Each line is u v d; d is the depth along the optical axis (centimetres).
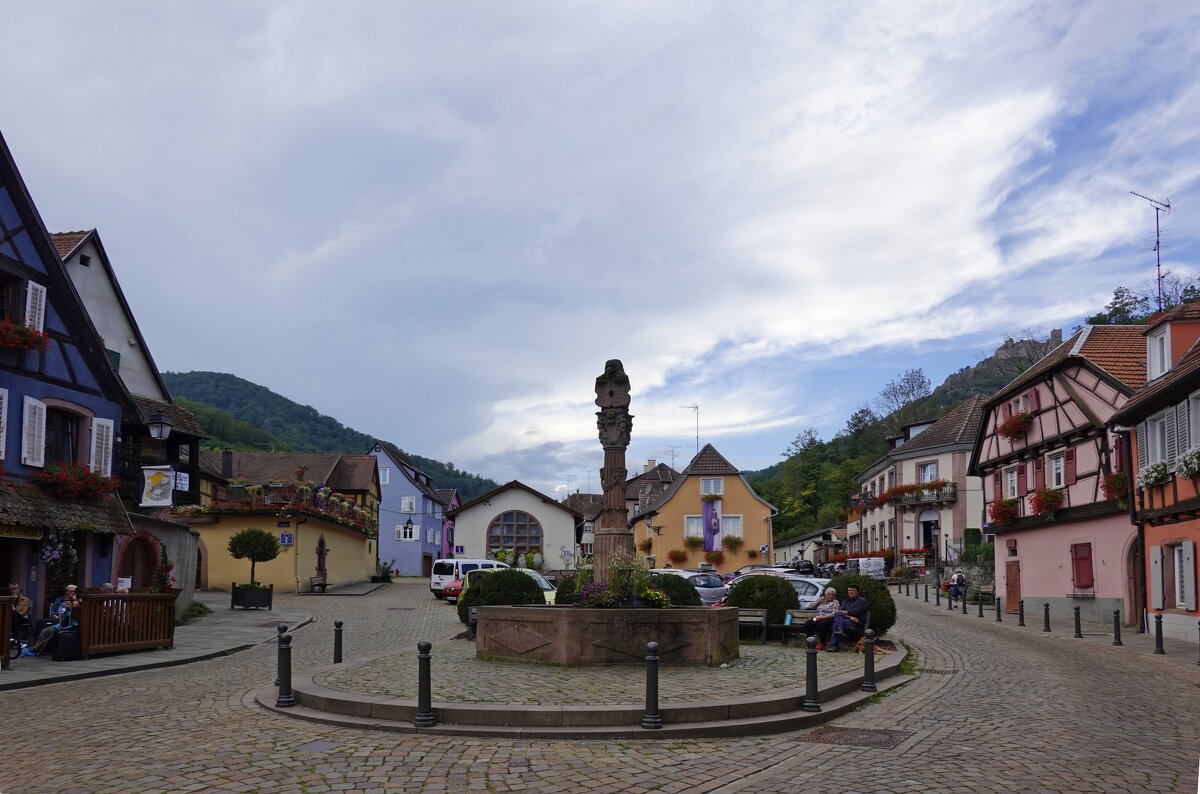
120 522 2225
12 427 1977
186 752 873
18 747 904
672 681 1236
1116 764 856
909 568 4975
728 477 5650
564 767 829
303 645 2017
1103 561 2805
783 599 1961
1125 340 3053
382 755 864
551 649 1395
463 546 6203
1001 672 1552
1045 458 3209
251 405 13025
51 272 2119
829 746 943
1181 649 1991
